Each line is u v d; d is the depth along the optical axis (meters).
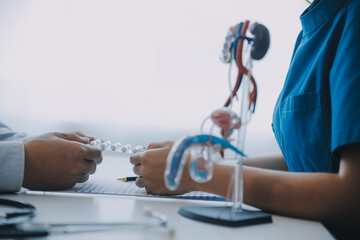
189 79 2.30
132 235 0.52
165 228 0.56
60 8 2.36
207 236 0.54
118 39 2.33
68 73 2.35
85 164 0.91
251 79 0.65
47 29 2.37
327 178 0.71
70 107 2.36
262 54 0.65
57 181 0.87
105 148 1.06
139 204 0.74
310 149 0.88
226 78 2.28
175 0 2.29
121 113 2.33
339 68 0.79
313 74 0.90
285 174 0.76
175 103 2.31
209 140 0.60
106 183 0.99
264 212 0.74
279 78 2.24
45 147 0.88
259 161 1.24
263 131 2.27
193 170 0.59
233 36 0.67
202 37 2.29
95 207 0.69
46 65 2.37
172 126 2.31
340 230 0.74
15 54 2.38
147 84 2.32
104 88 2.34
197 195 0.88
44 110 2.37
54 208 0.67
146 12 2.31
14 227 0.50
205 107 2.29
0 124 1.61
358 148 0.71
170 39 2.30
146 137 2.32
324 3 0.93
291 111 0.92
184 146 0.58
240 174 0.65
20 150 0.85
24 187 0.88
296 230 0.61
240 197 0.65
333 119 0.76
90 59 2.35
